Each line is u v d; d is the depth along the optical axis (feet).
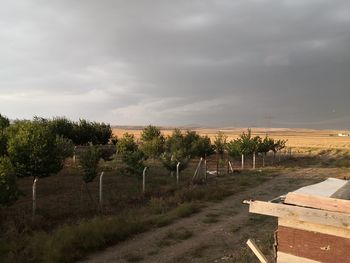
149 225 54.54
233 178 106.63
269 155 206.18
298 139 480.64
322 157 204.85
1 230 47.83
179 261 40.86
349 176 113.39
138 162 87.04
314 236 18.94
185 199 72.54
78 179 94.38
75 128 158.61
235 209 66.59
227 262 39.50
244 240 47.62
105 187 83.10
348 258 18.07
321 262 18.72
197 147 128.47
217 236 49.88
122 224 50.24
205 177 102.73
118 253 43.65
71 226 48.91
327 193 21.54
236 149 141.90
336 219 17.72
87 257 42.37
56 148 75.15
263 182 100.68
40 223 52.70
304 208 18.61
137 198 72.49
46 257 39.22
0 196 50.03
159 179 96.68
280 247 19.93
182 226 55.01
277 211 19.25
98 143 166.30
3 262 38.01
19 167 69.67
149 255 42.96
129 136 142.20
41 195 73.51
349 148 279.90
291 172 125.49
